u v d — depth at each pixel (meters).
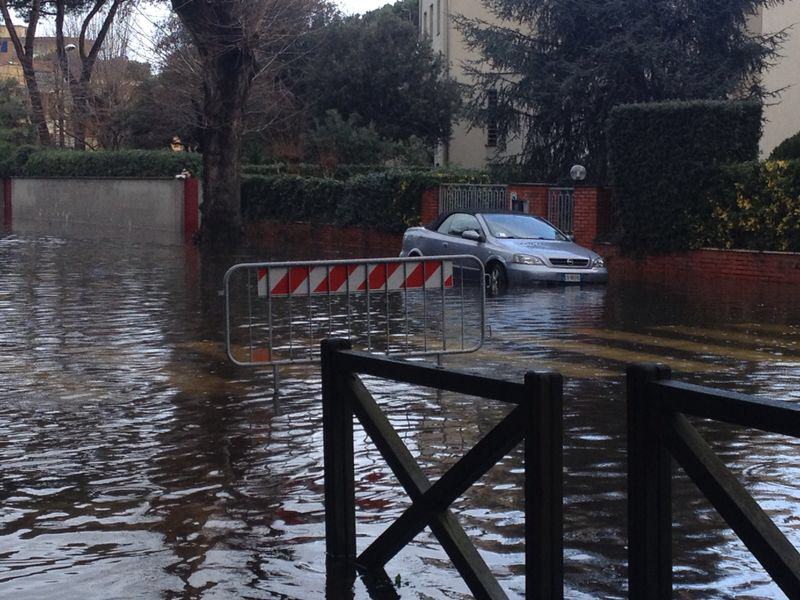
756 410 3.62
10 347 12.49
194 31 31.62
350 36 43.81
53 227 43.56
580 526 6.11
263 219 37.19
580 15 30.70
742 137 22.48
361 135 41.28
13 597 5.13
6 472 7.32
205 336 13.35
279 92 43.03
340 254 29.02
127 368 11.14
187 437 8.26
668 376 4.04
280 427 8.57
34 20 52.59
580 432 8.27
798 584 3.61
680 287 20.20
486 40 32.25
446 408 9.19
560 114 31.31
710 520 6.19
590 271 20.19
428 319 15.12
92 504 6.61
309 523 6.20
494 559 5.61
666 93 29.70
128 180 43.59
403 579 5.31
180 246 32.09
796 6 37.28
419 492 4.93
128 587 5.25
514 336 13.38
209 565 5.54
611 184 24.41
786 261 21.00
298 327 14.20
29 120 58.59
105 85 49.12
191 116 40.88
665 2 29.66
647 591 4.03
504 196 27.86
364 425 5.24
